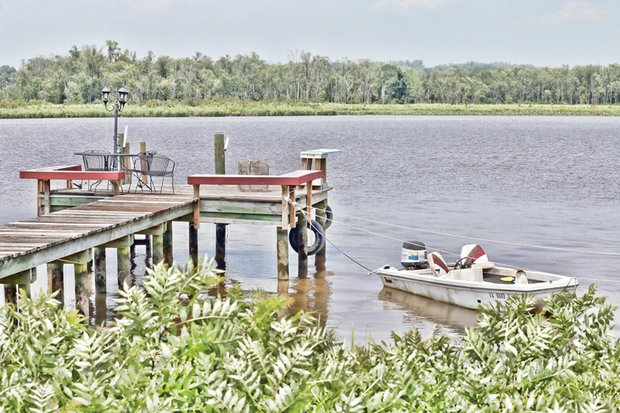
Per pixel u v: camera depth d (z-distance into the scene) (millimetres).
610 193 41219
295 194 20703
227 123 137250
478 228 29391
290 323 3732
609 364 4238
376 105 192750
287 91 192375
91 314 17094
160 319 3410
